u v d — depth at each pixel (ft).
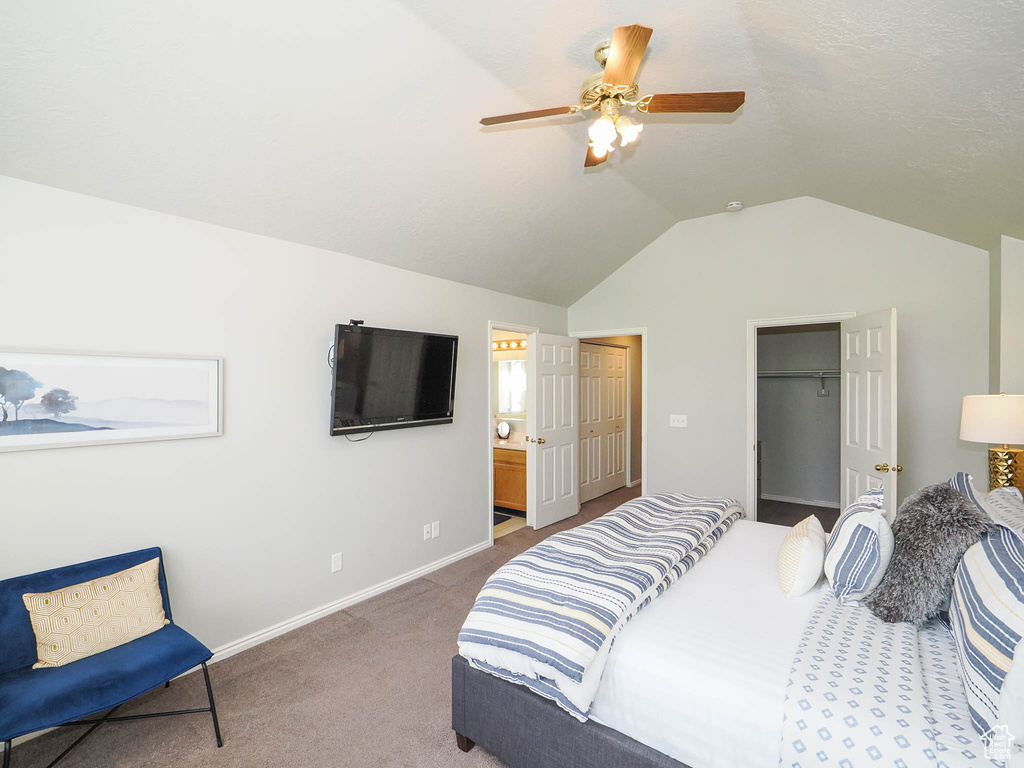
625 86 5.92
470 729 6.24
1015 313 10.14
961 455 11.41
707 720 4.59
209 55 5.68
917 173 8.62
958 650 4.48
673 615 5.80
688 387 14.89
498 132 8.59
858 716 4.09
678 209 13.79
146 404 7.47
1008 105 5.73
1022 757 3.43
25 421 6.41
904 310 11.98
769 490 18.85
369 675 7.97
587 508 18.08
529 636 5.40
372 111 7.21
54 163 6.31
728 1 5.72
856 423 12.07
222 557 8.43
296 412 9.43
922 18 4.84
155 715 6.42
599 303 16.49
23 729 5.10
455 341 12.17
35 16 4.79
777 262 13.52
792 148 9.84
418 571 11.94
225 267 8.36
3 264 6.25
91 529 7.01
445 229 10.60
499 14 6.00
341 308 10.13
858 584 5.89
